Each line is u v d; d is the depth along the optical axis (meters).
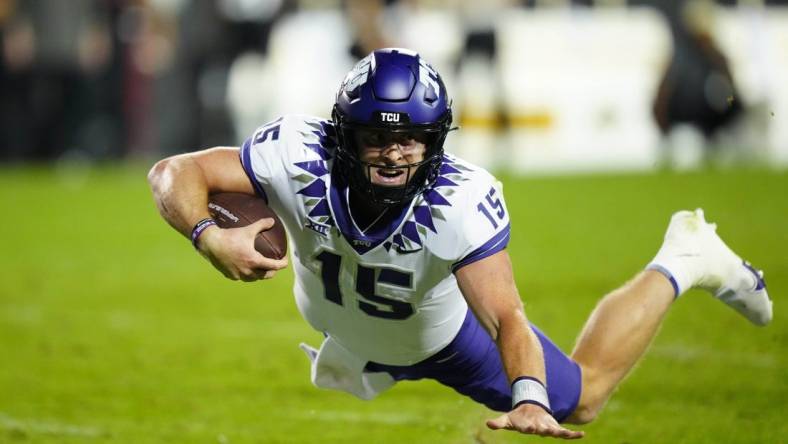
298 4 43.59
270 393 15.16
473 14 40.81
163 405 14.56
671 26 40.00
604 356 12.09
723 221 28.67
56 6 42.62
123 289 23.84
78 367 16.81
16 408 14.41
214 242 10.12
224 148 10.84
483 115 41.59
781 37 41.53
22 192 40.97
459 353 11.71
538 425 8.98
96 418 13.93
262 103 43.81
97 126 45.19
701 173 39.22
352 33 38.78
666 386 14.81
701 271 12.35
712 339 17.33
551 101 41.91
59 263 27.38
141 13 43.78
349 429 13.39
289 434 13.20
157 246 29.91
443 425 13.50
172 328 19.70
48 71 43.41
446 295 10.98
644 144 41.75
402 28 40.75
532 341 9.61
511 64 41.81
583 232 28.75
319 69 42.91
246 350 17.84
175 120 44.88
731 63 41.06
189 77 44.41
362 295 10.94
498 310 9.94
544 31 41.91
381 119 9.87
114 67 44.31
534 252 26.02
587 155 42.00
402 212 10.35
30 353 17.78
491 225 10.22
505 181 39.69
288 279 25.05
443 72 41.47
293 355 17.45
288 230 10.98
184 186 10.36
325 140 10.62
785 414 13.41
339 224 10.49
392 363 11.90
